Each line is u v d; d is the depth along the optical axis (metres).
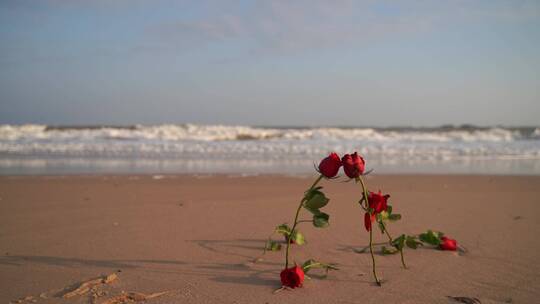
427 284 2.38
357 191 6.20
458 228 3.78
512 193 6.10
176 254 2.94
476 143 17.34
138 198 5.37
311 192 2.34
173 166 10.52
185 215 4.30
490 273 2.57
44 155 12.55
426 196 5.72
